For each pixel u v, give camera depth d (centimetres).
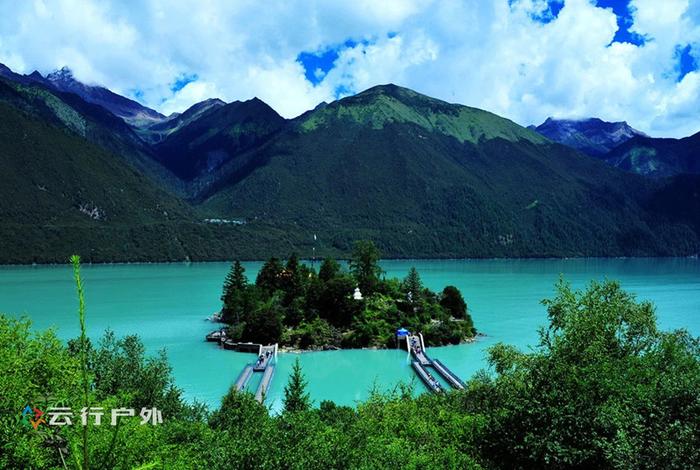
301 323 10462
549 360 2697
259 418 3947
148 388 4284
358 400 6819
